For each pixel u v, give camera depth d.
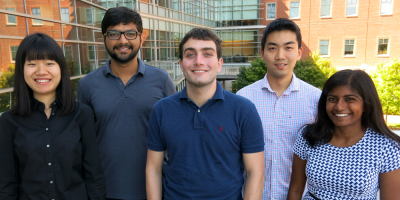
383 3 23.42
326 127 2.00
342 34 24.62
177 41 21.83
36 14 6.52
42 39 1.91
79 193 2.03
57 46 1.97
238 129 1.94
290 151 2.36
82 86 2.60
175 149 1.94
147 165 2.13
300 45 2.37
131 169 2.51
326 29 24.91
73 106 2.03
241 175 2.02
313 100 2.34
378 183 1.92
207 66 1.89
